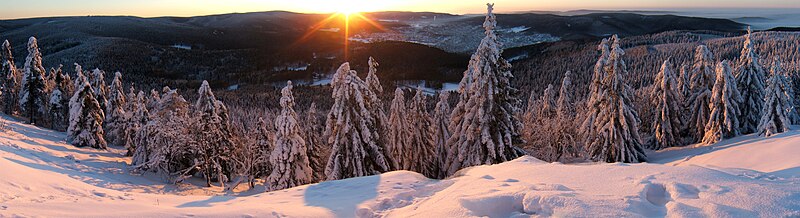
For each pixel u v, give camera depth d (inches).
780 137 1022.4
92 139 1551.4
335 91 888.9
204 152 1116.5
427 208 357.7
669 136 1453.0
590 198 311.6
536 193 331.0
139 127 1332.4
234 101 5241.1
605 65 1133.1
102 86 1929.1
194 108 1298.0
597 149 1166.3
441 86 6437.0
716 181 340.5
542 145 1147.3
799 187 308.2
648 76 5467.5
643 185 341.1
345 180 564.1
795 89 2047.2
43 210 371.6
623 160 1099.9
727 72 1315.2
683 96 1616.6
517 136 902.4
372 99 897.5
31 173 575.8
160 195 519.5
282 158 908.0
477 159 876.0
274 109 4384.8
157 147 1179.3
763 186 313.4
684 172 373.1
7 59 2228.1
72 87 2146.9
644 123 1756.9
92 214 370.6
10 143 1052.5
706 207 284.4
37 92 2030.0
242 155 1268.5
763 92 1389.0
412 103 1184.2
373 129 893.8
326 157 1109.7
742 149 994.1
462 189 410.0
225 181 1166.3
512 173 462.3
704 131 1449.3
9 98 2220.7
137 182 1050.7
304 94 5851.4
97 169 1086.4
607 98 1127.6
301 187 546.9
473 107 887.1
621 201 303.6
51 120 2129.7
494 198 342.0
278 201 466.0
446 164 959.0
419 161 1104.2
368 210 393.7
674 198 315.9
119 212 382.0
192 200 478.3
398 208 397.4
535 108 1777.8
